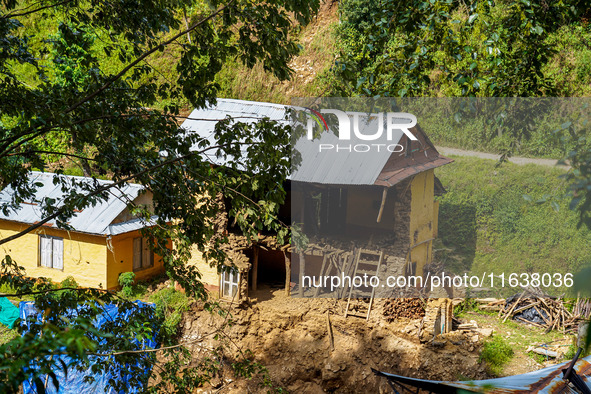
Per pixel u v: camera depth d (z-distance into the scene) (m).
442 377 21.25
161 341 11.86
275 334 23.44
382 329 22.44
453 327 22.45
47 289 10.79
